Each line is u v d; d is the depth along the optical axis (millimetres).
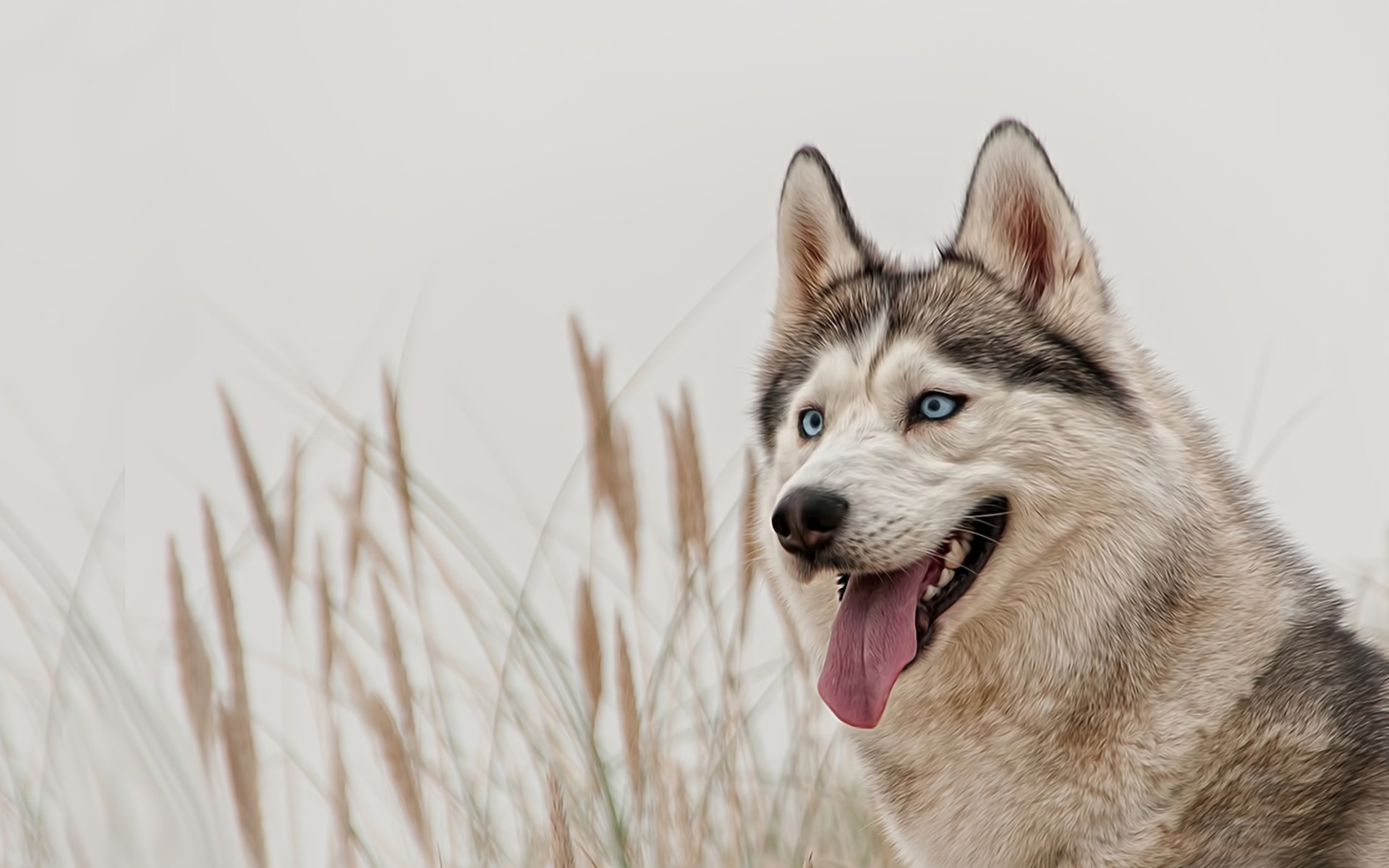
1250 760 12805
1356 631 13852
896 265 15492
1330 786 12562
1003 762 13617
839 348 14531
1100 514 13305
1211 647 13086
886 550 13141
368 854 14688
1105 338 13852
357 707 13984
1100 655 13258
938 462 13594
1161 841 12992
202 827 14164
